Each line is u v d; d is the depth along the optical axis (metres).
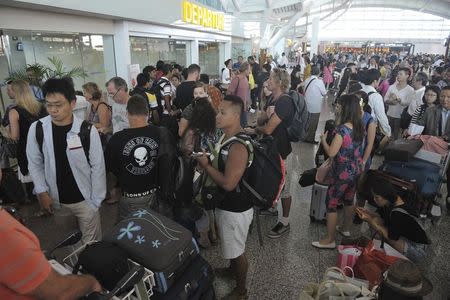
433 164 3.48
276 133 3.25
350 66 10.37
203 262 1.87
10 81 3.75
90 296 1.22
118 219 2.45
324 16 35.47
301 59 17.69
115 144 2.23
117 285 1.30
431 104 4.10
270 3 19.06
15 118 3.38
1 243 0.90
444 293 2.61
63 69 5.32
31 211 3.82
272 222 3.65
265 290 2.63
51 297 1.02
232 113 2.12
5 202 3.86
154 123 4.58
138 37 7.30
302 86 7.26
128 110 2.26
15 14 4.01
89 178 2.30
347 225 3.30
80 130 2.19
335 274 2.16
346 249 2.59
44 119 2.21
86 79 5.86
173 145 2.37
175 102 4.87
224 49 16.31
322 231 3.48
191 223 2.55
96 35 5.98
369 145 3.21
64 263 1.70
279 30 27.75
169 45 9.31
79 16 5.15
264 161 2.24
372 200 3.12
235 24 17.59
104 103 4.02
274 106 3.28
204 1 11.06
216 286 2.64
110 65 6.42
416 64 15.13
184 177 2.37
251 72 9.55
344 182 2.94
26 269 0.94
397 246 2.63
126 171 2.23
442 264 2.97
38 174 2.24
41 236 3.32
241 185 2.16
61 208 2.32
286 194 3.29
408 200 3.03
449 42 14.23
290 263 2.96
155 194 2.34
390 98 5.67
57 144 2.16
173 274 1.66
